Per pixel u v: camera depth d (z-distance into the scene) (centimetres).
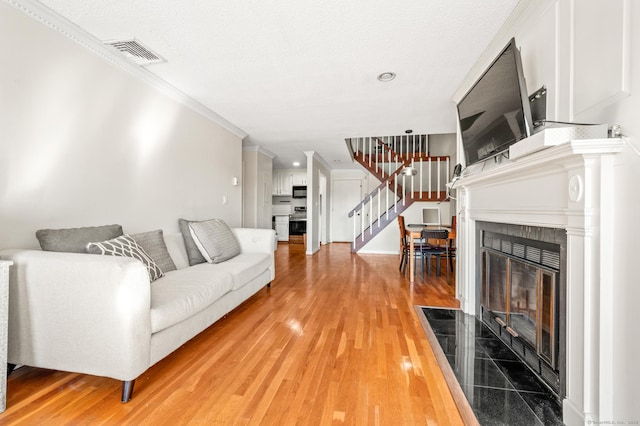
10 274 147
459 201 285
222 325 237
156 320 152
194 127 334
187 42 210
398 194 698
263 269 309
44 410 134
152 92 270
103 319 138
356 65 245
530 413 133
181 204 313
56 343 144
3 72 162
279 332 223
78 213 204
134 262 143
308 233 617
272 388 152
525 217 166
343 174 868
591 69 128
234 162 432
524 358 178
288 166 844
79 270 140
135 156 252
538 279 159
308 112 361
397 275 424
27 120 173
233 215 427
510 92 167
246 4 171
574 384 125
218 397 145
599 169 114
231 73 259
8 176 165
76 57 200
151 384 155
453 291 339
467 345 201
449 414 133
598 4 124
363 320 247
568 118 144
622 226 108
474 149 230
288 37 205
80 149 205
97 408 136
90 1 169
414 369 171
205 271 237
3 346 133
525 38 185
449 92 300
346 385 155
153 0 168
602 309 113
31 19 173
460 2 171
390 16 183
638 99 103
